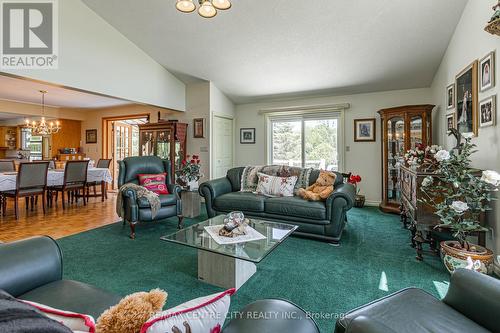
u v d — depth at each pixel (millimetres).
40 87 4637
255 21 3406
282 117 5535
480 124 2416
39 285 1153
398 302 1052
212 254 1957
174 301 1737
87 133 7062
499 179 1730
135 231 3256
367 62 3918
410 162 2980
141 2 3381
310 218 2887
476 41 2541
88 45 3574
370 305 1045
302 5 3078
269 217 3164
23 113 5969
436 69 3947
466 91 2760
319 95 5137
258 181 3682
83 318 669
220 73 4672
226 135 5602
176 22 3613
